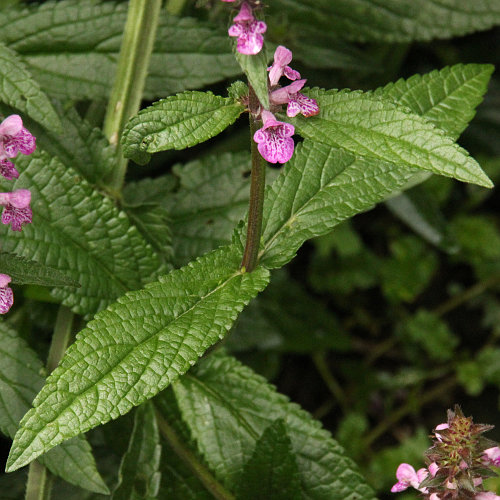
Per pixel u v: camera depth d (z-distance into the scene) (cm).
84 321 66
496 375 86
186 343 60
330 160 63
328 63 73
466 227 89
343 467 65
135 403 59
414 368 87
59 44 68
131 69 67
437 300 91
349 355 88
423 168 58
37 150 64
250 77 58
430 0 71
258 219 61
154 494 65
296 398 85
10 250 64
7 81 64
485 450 61
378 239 90
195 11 71
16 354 64
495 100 84
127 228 65
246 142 73
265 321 74
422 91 65
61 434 58
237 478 66
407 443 80
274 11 71
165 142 58
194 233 69
